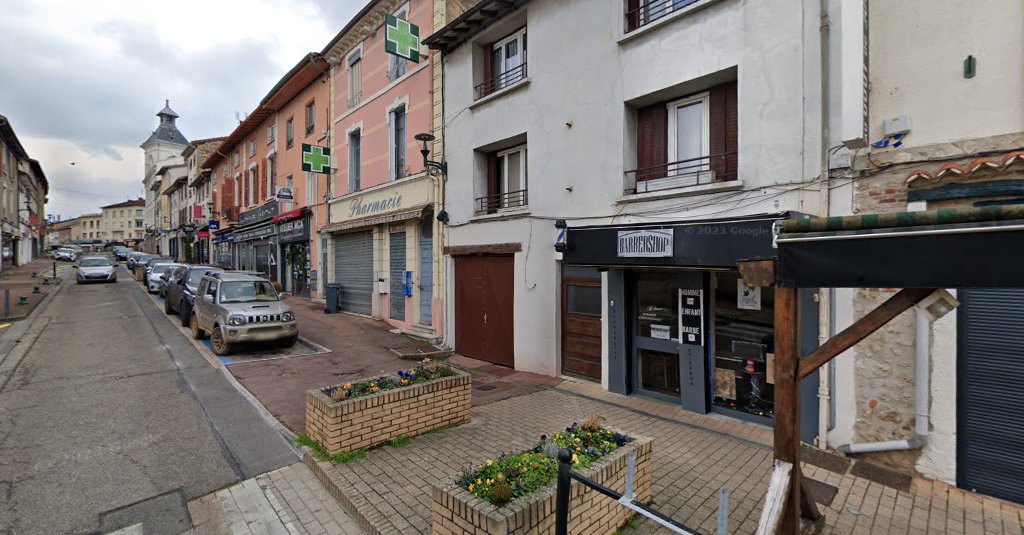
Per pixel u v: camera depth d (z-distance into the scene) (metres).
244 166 25.83
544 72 8.34
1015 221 2.17
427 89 11.31
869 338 4.95
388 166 13.06
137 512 3.95
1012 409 4.21
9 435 5.38
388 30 10.70
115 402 6.51
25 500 4.06
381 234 13.39
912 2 4.62
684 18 6.43
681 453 5.12
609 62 7.33
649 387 7.07
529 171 8.60
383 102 13.27
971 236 2.29
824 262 2.72
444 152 10.73
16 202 33.41
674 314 6.62
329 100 16.47
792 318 3.00
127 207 94.50
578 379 7.93
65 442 5.22
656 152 7.11
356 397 4.98
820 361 2.91
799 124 5.39
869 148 4.88
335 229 15.26
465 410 5.89
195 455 4.98
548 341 8.24
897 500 4.25
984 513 4.05
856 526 3.86
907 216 2.45
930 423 4.57
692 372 6.41
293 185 19.52
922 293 2.54
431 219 11.38
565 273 8.10
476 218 9.65
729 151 6.25
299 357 9.27
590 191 7.57
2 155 27.98
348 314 14.76
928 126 4.55
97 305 16.12
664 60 6.65
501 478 3.20
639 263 6.27
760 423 5.97
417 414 5.40
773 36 5.61
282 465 4.83
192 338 10.91
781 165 5.53
